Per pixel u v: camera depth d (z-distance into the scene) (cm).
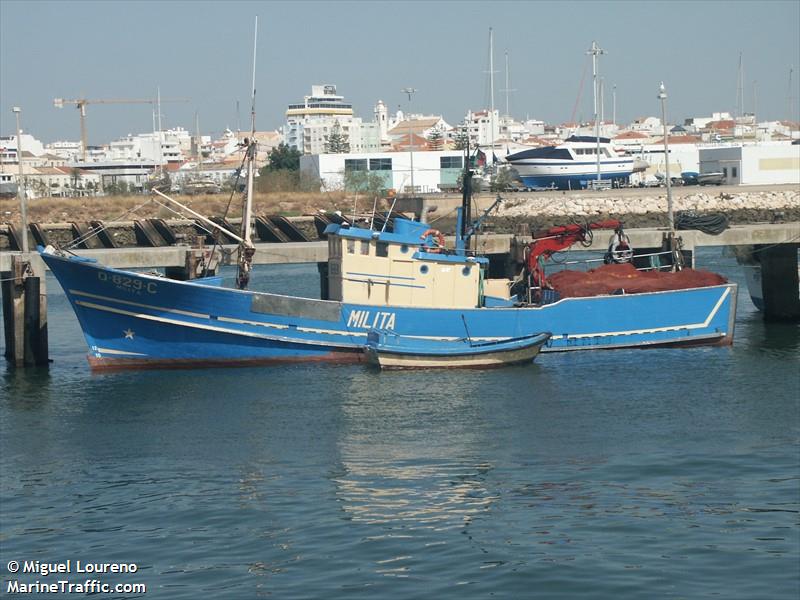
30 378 4675
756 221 9631
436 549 2623
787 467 3200
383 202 11031
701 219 5819
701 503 2909
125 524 2875
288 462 3353
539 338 4647
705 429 3625
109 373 4722
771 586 2375
